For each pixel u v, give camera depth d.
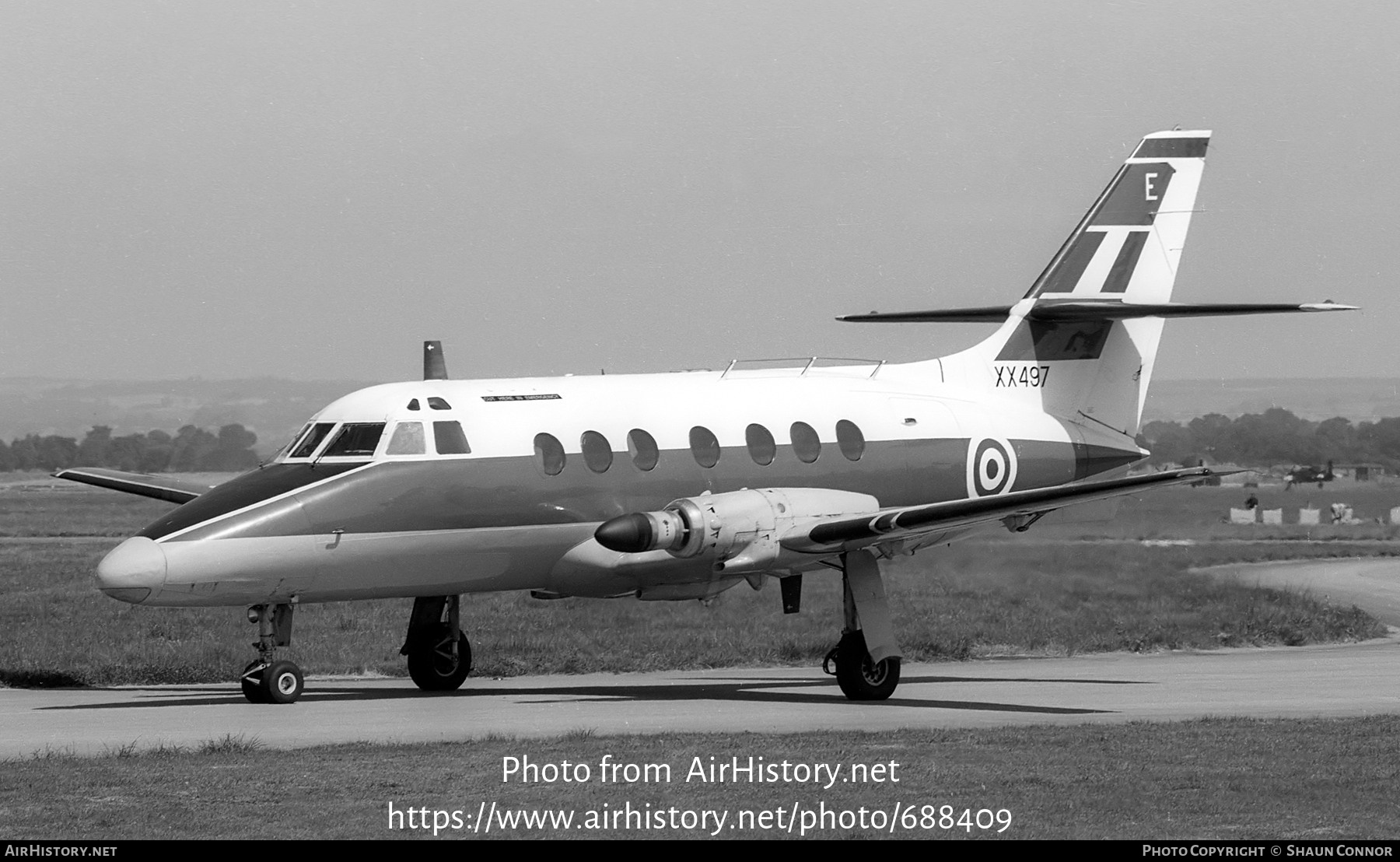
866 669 68.25
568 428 70.56
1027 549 124.81
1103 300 87.44
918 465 79.81
